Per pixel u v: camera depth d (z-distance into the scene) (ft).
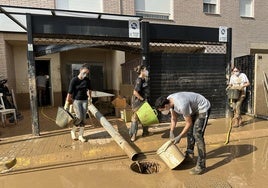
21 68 35.91
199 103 12.74
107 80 43.75
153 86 22.70
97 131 20.80
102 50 42.01
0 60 30.58
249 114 26.76
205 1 41.24
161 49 34.96
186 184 11.68
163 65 22.90
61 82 39.45
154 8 37.99
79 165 14.20
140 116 17.62
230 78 23.61
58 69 37.65
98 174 13.05
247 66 27.25
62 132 20.67
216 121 23.93
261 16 44.86
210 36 23.77
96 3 34.73
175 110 12.64
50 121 25.46
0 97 24.90
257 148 16.61
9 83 31.99
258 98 26.30
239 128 21.30
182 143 17.52
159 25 22.13
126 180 12.32
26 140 18.56
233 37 42.93
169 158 13.15
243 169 13.26
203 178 12.26
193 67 23.91
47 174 13.12
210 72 24.53
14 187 11.78
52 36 20.89
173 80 23.27
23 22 23.34
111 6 35.12
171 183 11.85
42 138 19.02
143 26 21.59
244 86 21.75
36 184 12.05
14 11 21.24
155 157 15.30
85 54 42.16
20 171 13.47
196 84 24.09
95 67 42.96
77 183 12.09
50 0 32.27
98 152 15.89
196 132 12.85
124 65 35.35
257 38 44.80
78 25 20.03
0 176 12.92
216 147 16.88
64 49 20.21
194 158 14.84
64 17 19.67
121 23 21.13
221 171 13.06
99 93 28.63
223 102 25.25
